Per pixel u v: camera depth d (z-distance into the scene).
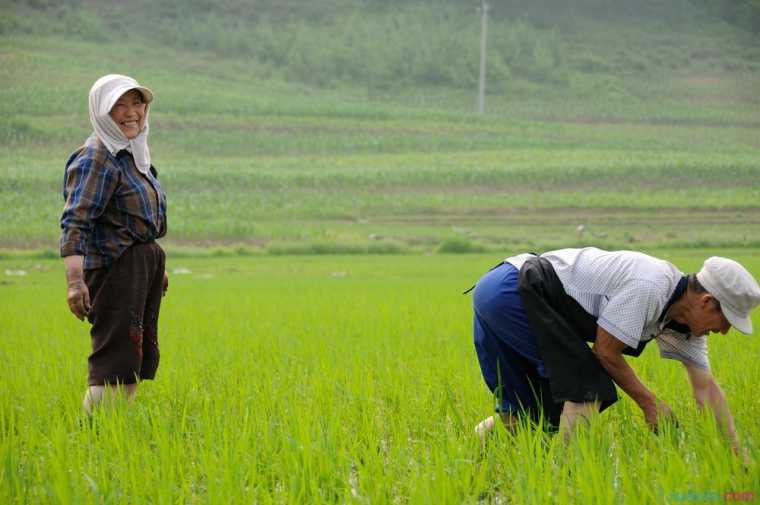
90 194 8.92
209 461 7.43
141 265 9.22
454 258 62.72
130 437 8.27
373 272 50.88
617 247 71.75
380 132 168.38
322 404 9.98
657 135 179.00
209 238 80.19
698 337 8.20
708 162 122.50
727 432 7.88
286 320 21.92
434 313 23.14
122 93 8.92
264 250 69.75
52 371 12.41
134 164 9.31
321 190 113.44
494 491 7.54
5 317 23.73
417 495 6.75
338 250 70.31
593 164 122.81
